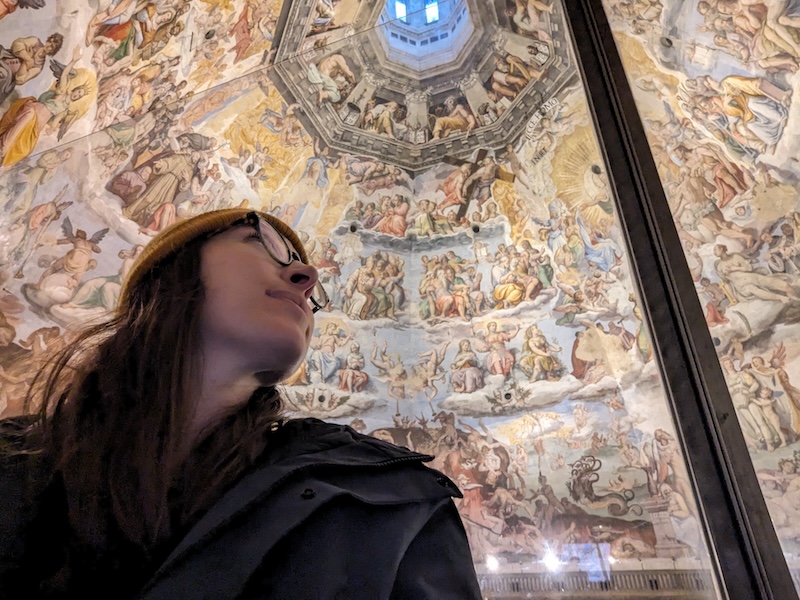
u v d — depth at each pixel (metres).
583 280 7.38
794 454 4.05
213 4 5.37
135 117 5.60
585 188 6.93
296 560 0.89
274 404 1.50
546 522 6.79
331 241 8.17
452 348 8.30
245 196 7.10
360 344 8.18
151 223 6.16
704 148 4.99
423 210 8.51
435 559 1.02
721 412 2.18
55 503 1.07
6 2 4.04
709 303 4.79
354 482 1.09
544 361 7.68
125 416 1.20
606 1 4.24
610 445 6.72
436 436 7.89
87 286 5.60
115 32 4.80
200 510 1.05
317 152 7.70
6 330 5.04
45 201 5.18
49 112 4.72
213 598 0.80
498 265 8.27
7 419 1.24
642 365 6.25
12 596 0.93
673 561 5.34
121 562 0.99
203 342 1.37
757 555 1.87
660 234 2.61
